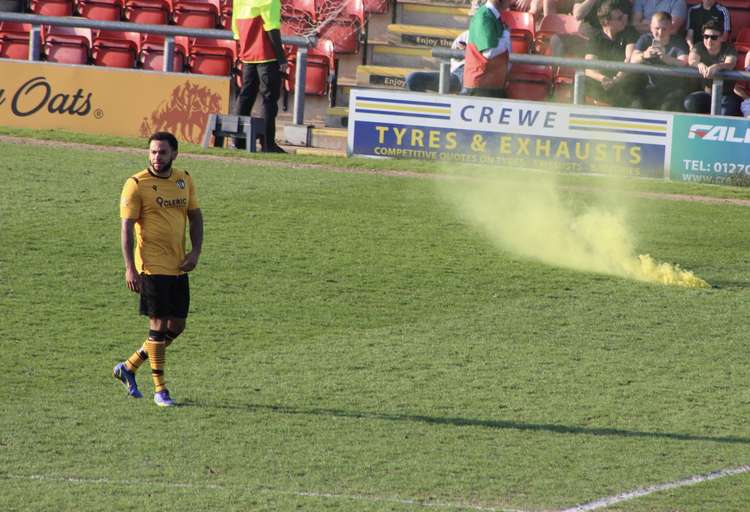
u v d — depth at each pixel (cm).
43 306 3900
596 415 3172
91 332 3691
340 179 5806
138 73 6456
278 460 2772
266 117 6262
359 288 4256
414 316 4000
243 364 3475
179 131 6438
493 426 3059
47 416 3003
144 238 3062
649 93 6500
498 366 3541
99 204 5091
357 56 7388
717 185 6097
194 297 4066
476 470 2756
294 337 3738
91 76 6481
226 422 3011
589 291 4350
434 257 4659
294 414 3092
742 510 2581
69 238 4616
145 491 2558
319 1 7344
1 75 6519
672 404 3281
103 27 6656
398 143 6284
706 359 3688
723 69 6219
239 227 4884
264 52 6141
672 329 3972
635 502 2602
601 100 6525
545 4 7238
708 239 5109
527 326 3941
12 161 5725
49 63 6494
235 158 6097
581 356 3669
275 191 5481
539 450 2903
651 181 6097
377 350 3641
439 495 2600
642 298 4300
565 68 6862
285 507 2495
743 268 4725
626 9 6662
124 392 3212
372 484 2647
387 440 2930
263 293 4147
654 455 2897
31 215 4875
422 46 7356
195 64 7031
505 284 4384
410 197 5534
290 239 4772
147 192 3047
